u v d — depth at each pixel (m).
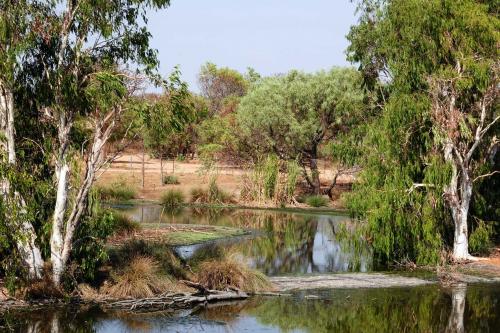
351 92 46.97
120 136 20.36
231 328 16.06
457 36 24.88
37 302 17.45
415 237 25.52
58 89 17.25
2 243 16.69
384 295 20.31
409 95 25.05
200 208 44.31
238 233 33.47
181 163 64.25
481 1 26.70
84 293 18.16
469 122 25.56
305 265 25.81
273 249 29.58
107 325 16.00
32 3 17.06
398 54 25.80
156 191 49.50
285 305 18.66
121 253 20.48
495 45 24.78
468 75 24.47
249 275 20.36
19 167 17.94
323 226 37.94
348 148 27.83
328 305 18.78
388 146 25.17
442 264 25.22
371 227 25.16
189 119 18.25
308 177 50.78
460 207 26.11
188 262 22.27
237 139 53.56
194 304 18.41
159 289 18.77
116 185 47.72
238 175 55.25
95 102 17.47
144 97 17.81
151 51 18.53
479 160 26.61
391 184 25.14
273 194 46.91
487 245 28.33
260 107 49.91
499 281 22.88
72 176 19.09
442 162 25.20
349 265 26.02
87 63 18.02
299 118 50.22
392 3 26.78
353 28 31.16
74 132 18.75
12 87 17.41
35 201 17.95
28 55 17.47
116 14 17.84
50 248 18.53
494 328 16.83
